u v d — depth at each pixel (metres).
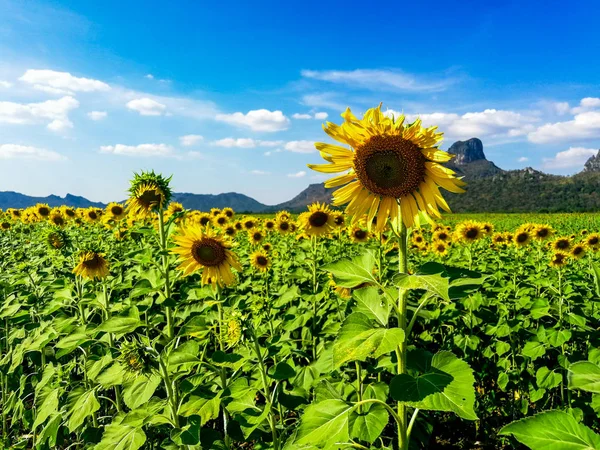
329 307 6.05
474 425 5.34
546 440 1.60
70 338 3.97
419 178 2.64
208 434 3.46
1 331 6.64
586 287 7.11
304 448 2.64
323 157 2.77
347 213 2.79
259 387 3.51
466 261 9.33
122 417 3.44
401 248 2.66
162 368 3.42
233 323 3.28
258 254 7.54
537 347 5.07
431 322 6.38
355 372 4.95
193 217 12.39
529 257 10.90
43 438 3.82
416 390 2.10
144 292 4.19
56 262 6.82
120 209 11.18
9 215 16.47
